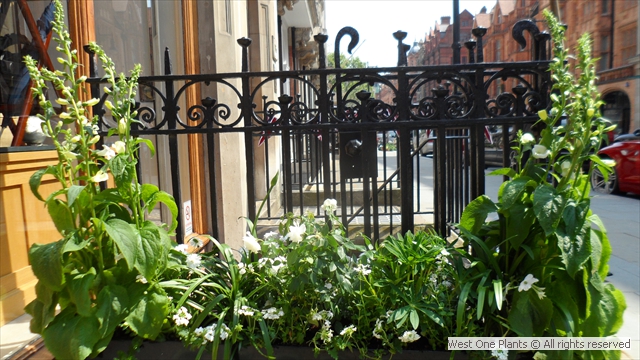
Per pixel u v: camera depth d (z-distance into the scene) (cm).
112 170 173
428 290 189
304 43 1312
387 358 183
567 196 174
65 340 162
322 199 612
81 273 173
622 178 881
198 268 208
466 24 4512
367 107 223
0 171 226
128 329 192
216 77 220
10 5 277
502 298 173
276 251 200
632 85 2094
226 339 177
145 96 382
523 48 225
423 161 2006
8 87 270
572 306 175
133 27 378
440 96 221
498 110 223
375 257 202
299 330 188
